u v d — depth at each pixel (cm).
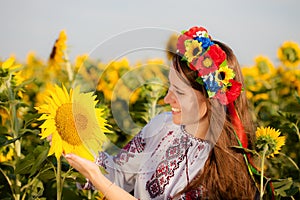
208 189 278
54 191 349
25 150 364
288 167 390
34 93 585
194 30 275
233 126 281
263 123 441
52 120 255
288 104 574
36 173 308
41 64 799
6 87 317
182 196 277
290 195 312
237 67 287
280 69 659
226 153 278
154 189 284
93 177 262
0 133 330
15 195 311
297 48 656
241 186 281
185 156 283
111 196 265
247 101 292
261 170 286
